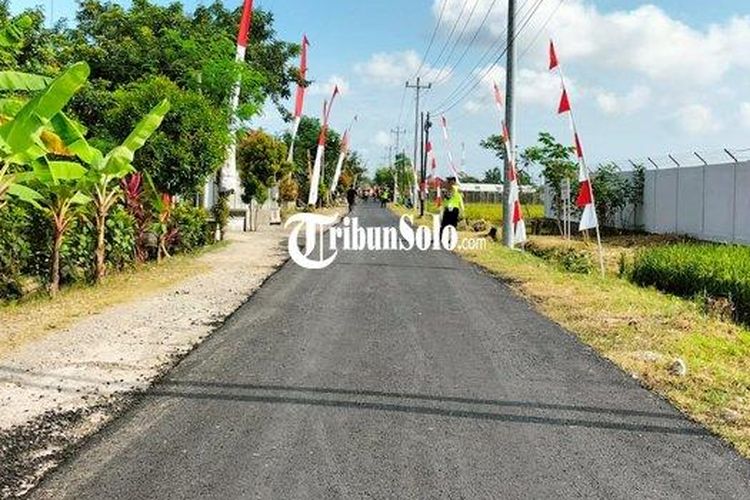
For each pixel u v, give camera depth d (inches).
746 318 457.4
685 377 280.4
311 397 245.1
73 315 372.8
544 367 293.9
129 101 624.7
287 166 1481.3
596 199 1295.5
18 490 168.1
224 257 694.5
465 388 261.0
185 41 866.1
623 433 218.1
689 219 1099.9
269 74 1206.3
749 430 222.4
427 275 589.0
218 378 265.7
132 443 199.2
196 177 641.6
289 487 173.2
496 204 2733.8
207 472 180.9
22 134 310.3
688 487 180.4
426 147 1998.0
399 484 176.9
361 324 374.0
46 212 421.1
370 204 3508.9
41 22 664.4
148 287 479.5
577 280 567.2
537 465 191.8
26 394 238.7
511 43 907.4
